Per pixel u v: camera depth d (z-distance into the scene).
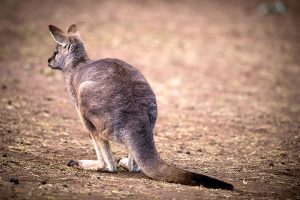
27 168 25.78
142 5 86.75
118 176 25.72
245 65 64.75
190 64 63.06
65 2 84.38
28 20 74.62
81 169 26.77
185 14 84.38
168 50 67.44
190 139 35.94
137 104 24.98
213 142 35.25
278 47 73.88
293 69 64.94
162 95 50.97
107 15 79.06
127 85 25.34
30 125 36.31
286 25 84.56
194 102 49.03
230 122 42.16
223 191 23.64
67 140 33.19
